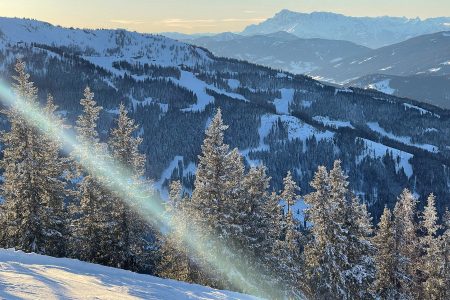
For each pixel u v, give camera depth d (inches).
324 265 1111.6
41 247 1122.7
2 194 1096.8
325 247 1107.9
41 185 1112.2
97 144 1122.0
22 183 1079.0
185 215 1152.2
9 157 1098.1
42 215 1106.7
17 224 1091.3
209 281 1121.4
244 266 1110.4
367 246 1126.4
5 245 1107.3
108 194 1124.5
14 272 512.4
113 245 1151.0
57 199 1142.3
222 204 1096.2
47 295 419.5
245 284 1107.3
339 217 1117.1
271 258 1136.8
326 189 1111.0
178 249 1147.9
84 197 1130.0
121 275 746.8
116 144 1139.3
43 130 1109.1
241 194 1119.6
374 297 1139.9
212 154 1092.5
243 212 1111.0
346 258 1091.3
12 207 1086.4
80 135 1112.2
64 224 1164.5
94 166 1107.3
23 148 1088.8
